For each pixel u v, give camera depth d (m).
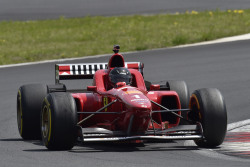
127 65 39.19
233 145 32.03
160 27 121.31
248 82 59.41
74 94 34.31
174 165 26.52
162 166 26.28
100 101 33.62
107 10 177.50
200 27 116.12
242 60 75.25
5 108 48.44
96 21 141.75
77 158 28.28
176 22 129.25
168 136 29.84
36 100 34.78
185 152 30.06
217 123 30.50
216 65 72.12
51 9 185.12
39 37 113.94
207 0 193.88
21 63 81.31
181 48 90.31
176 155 29.19
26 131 34.81
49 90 35.50
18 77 68.31
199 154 29.53
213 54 81.81
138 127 30.75
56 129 29.56
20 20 156.00
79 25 134.25
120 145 32.38
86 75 39.81
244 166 26.25
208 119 30.52
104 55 85.69
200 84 59.44
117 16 156.62
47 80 65.06
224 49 86.25
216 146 31.77
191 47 90.75
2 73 72.31
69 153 29.67
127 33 114.38
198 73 66.62
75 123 29.92
